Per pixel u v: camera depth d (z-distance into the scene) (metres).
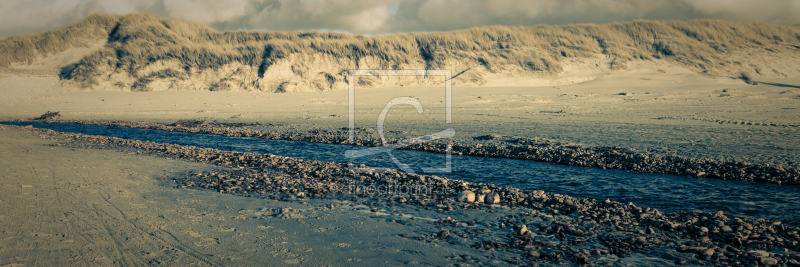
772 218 8.57
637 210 8.31
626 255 5.78
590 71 111.69
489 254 5.67
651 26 135.25
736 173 13.34
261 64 102.25
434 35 119.56
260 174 12.08
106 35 115.81
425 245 6.00
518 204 8.99
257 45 107.31
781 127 26.05
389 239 6.24
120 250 5.29
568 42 123.00
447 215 7.94
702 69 114.31
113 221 6.60
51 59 105.94
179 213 7.32
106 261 4.90
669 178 13.23
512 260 5.45
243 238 6.03
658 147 19.42
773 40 135.00
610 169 15.00
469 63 111.00
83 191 8.77
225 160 15.13
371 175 12.12
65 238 5.68
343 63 107.44
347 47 110.38
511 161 17.02
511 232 6.84
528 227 7.17
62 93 80.69
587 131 26.56
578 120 34.22
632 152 17.92
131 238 5.79
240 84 96.62
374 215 7.73
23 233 5.82
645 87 81.94
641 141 21.53
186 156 16.02
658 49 124.25
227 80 97.25
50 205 7.46
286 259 5.23
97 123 39.84
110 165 12.90
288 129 31.80
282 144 23.59
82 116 49.06
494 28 127.12
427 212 8.15
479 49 117.38
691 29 134.88
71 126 37.44
